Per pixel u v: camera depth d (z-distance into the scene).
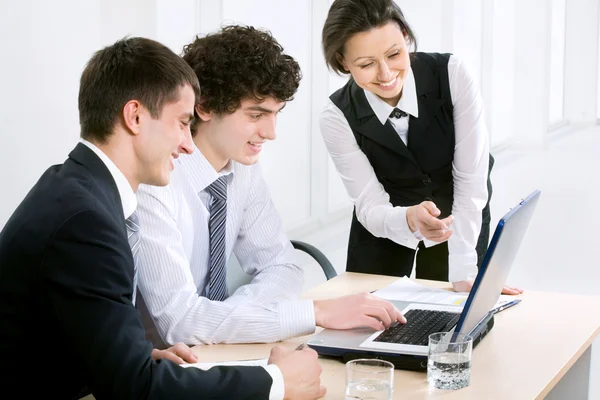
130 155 1.68
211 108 2.10
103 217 1.55
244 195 2.40
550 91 10.52
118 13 4.07
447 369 1.74
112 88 1.63
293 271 2.43
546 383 1.77
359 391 1.61
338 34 2.45
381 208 2.73
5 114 3.64
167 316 2.04
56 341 1.56
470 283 2.40
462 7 7.86
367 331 2.01
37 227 1.52
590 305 2.30
